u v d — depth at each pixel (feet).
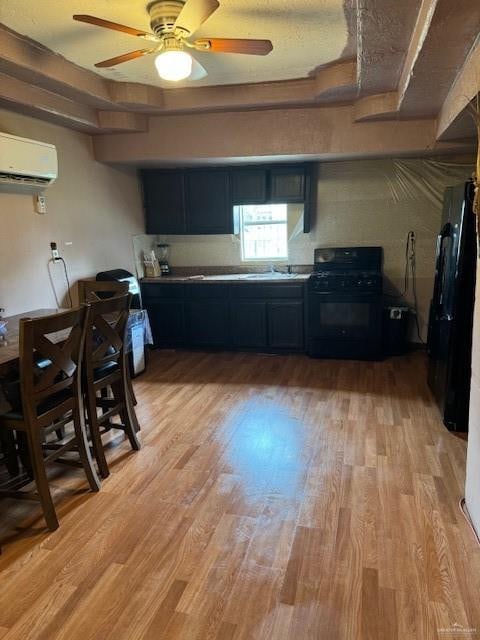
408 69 8.98
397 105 11.68
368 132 13.17
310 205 16.60
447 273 10.57
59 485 8.35
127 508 7.59
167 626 5.32
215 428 10.46
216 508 7.50
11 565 6.36
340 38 9.09
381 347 15.35
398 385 12.87
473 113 8.60
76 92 11.12
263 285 15.94
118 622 5.39
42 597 5.79
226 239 17.98
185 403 12.01
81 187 13.88
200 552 6.51
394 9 6.97
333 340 15.37
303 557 6.34
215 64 10.49
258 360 15.70
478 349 6.61
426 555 6.30
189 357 16.33
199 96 12.65
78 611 5.56
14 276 11.41
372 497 7.66
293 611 5.47
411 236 16.07
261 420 10.81
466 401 9.79
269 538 6.75
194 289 16.65
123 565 6.30
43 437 8.34
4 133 10.13
